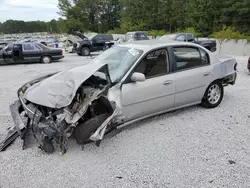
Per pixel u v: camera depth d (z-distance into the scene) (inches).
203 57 170.9
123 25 1711.4
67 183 98.0
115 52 158.6
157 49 148.1
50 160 114.9
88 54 692.7
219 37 818.2
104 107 124.3
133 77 132.6
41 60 516.1
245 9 1090.1
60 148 119.7
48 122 115.2
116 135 138.9
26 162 113.3
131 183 97.3
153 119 161.2
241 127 148.1
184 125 151.5
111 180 99.5
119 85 130.1
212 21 1247.5
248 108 181.6
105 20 2263.8
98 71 131.6
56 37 1389.0
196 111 175.5
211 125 151.2
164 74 149.0
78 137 116.5
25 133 126.1
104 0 2202.3
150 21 1628.9
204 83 169.0
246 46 737.6
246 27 1128.2
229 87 250.2
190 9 1330.0
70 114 116.2
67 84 118.2
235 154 117.1
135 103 136.7
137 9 1715.1
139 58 139.9
